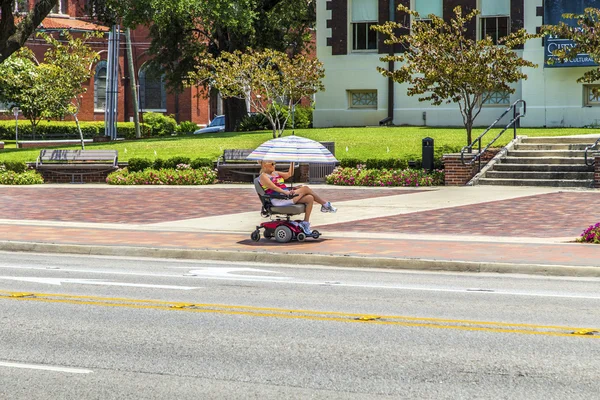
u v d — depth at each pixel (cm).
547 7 5141
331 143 4147
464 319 1368
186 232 2486
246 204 3212
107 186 4084
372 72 5656
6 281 1761
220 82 4759
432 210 2872
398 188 3694
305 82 4678
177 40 6356
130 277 1822
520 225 2486
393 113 5606
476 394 965
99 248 2225
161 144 5097
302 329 1301
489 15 5347
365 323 1343
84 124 8725
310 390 984
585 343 1201
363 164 4041
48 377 1042
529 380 1017
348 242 2230
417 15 4050
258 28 6203
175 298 1564
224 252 2116
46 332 1281
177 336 1255
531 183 3616
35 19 5141
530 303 1505
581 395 958
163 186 4041
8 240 2339
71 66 6494
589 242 2159
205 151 4731
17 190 3897
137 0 5422
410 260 1945
